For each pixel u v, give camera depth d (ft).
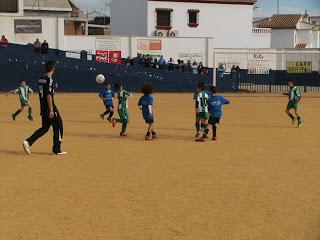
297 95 60.23
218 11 179.11
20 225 22.12
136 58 138.82
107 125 60.80
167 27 175.63
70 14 193.16
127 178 31.32
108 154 40.14
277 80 153.38
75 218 23.13
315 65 161.48
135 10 181.16
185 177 31.65
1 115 72.33
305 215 23.63
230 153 40.78
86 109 83.05
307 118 70.79
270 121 66.49
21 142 46.21
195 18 177.99
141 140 48.26
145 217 23.31
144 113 48.34
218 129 57.11
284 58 163.94
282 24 232.53
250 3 181.37
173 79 138.41
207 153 40.73
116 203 25.62
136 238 20.52
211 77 141.28
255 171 33.60
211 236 20.76
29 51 126.72
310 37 235.20
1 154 39.91
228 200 26.21
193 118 69.21
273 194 27.48
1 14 151.53
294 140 48.47
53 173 32.76
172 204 25.45
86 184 29.66
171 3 175.63
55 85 39.27
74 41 148.25
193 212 24.09
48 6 187.83
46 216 23.41
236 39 181.78
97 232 21.24
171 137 50.39
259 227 21.90
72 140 47.98
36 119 67.15
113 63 133.80
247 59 162.61
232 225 22.16
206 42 156.15
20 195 27.09
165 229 21.62
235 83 141.69
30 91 64.64
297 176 32.12
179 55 154.40
